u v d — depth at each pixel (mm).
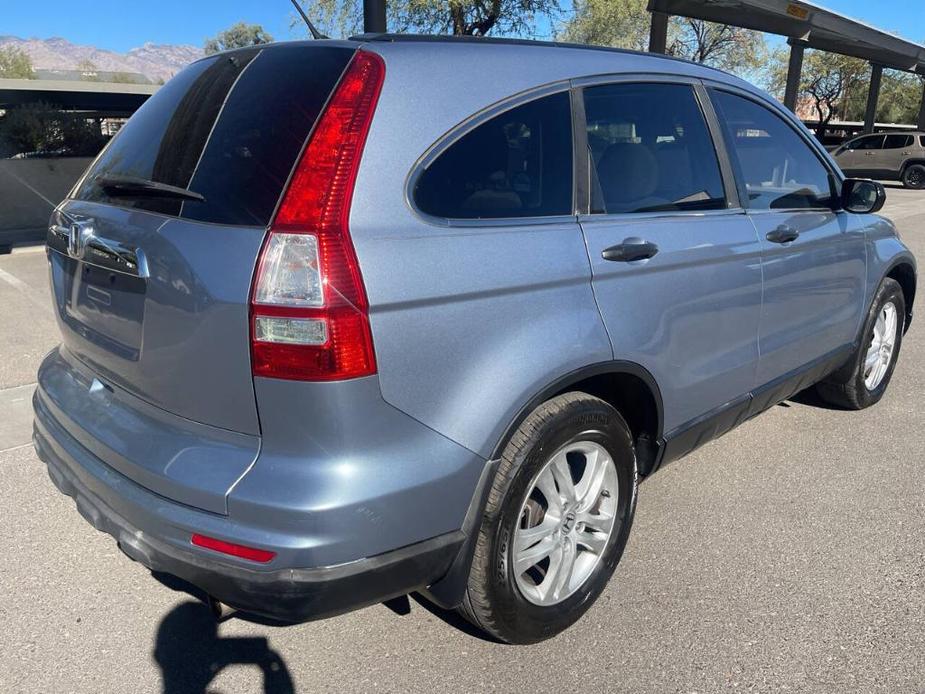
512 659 2514
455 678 2428
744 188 3258
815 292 3689
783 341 3510
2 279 8609
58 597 2795
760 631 2635
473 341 2125
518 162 2354
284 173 1963
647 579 2939
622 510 2742
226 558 1948
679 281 2771
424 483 2031
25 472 3754
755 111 3479
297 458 1934
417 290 1993
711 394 3078
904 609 2744
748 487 3701
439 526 2113
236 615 2723
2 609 2719
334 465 1918
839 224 3865
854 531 3283
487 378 2154
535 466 2291
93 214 2449
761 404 3518
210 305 1947
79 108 24188
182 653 2525
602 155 2629
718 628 2654
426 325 2020
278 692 2365
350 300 1886
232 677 2426
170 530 2027
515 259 2227
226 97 2291
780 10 15500
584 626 2674
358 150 1975
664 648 2557
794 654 2520
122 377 2336
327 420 1895
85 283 2471
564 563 2553
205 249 1976
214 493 1943
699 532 3283
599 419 2500
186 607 2762
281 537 1895
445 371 2072
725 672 2439
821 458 4027
